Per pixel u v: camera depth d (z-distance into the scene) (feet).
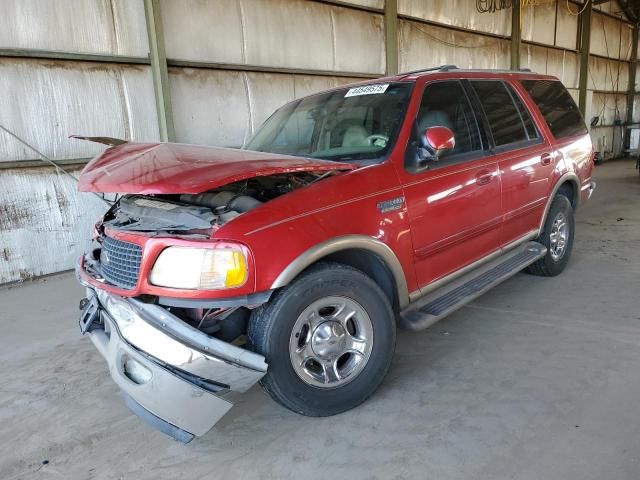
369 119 9.60
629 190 30.17
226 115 21.40
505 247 11.34
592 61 50.55
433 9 31.19
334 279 7.41
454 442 7.11
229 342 7.35
